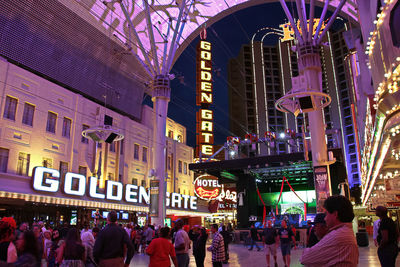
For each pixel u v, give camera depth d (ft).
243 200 123.65
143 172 147.54
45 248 33.78
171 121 175.73
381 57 35.76
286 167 119.96
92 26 122.83
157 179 96.99
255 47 428.97
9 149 93.61
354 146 359.25
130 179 139.03
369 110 47.85
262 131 393.29
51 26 110.32
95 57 128.88
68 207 111.55
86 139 120.88
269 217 114.01
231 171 126.93
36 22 105.81
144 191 136.05
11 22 99.81
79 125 117.70
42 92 105.40
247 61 425.69
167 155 163.02
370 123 48.83
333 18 81.30
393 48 31.42
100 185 123.65
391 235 21.13
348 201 9.01
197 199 171.63
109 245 19.39
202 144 153.28
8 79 95.14
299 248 84.69
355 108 115.24
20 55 104.68
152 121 161.07
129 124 142.41
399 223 110.63
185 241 28.76
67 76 120.57
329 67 394.73
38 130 102.68
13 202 87.81
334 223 8.97
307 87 60.70
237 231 109.70
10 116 95.45
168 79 104.99
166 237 22.86
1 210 94.68
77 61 122.62
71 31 116.57
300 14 80.74
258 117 399.44
